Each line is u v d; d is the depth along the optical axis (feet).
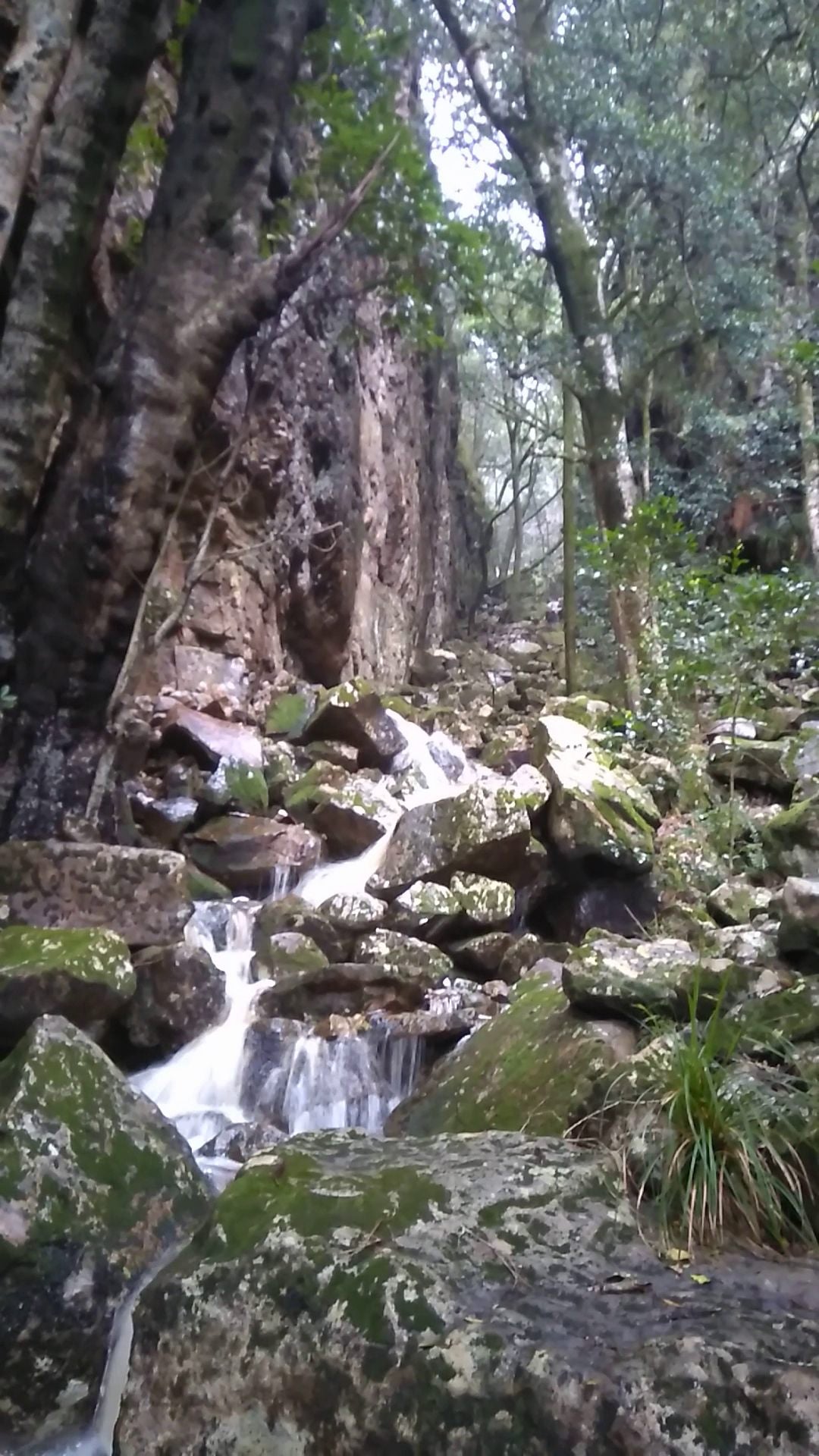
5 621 14.30
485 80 27.76
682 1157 7.59
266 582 27.12
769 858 15.84
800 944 10.71
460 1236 6.79
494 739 27.84
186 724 21.43
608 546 22.06
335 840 20.16
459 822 17.93
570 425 36.76
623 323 32.14
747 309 29.14
